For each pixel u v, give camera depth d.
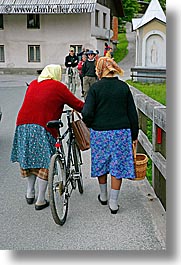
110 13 42.44
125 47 44.78
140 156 5.32
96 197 5.54
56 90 4.90
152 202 5.32
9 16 36.19
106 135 4.79
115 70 4.84
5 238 4.34
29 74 36.03
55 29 35.69
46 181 5.03
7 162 7.31
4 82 26.33
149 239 4.28
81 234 4.41
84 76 13.70
